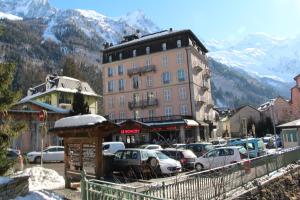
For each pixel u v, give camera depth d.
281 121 79.69
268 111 88.62
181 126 54.16
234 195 13.64
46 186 14.85
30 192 11.73
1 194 9.90
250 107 90.00
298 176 21.94
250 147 29.02
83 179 9.81
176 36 61.38
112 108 67.94
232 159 22.58
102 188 9.02
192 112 58.84
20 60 141.88
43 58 174.12
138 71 64.25
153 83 63.03
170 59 61.59
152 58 63.62
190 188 11.34
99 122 13.70
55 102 72.56
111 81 68.75
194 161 24.11
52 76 79.12
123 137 48.91
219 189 12.73
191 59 60.22
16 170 15.98
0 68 13.45
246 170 16.09
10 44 162.25
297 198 19.19
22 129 14.24
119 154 19.66
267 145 46.97
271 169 19.88
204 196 12.01
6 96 13.53
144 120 61.59
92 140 14.11
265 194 16.20
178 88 60.38
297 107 73.94
